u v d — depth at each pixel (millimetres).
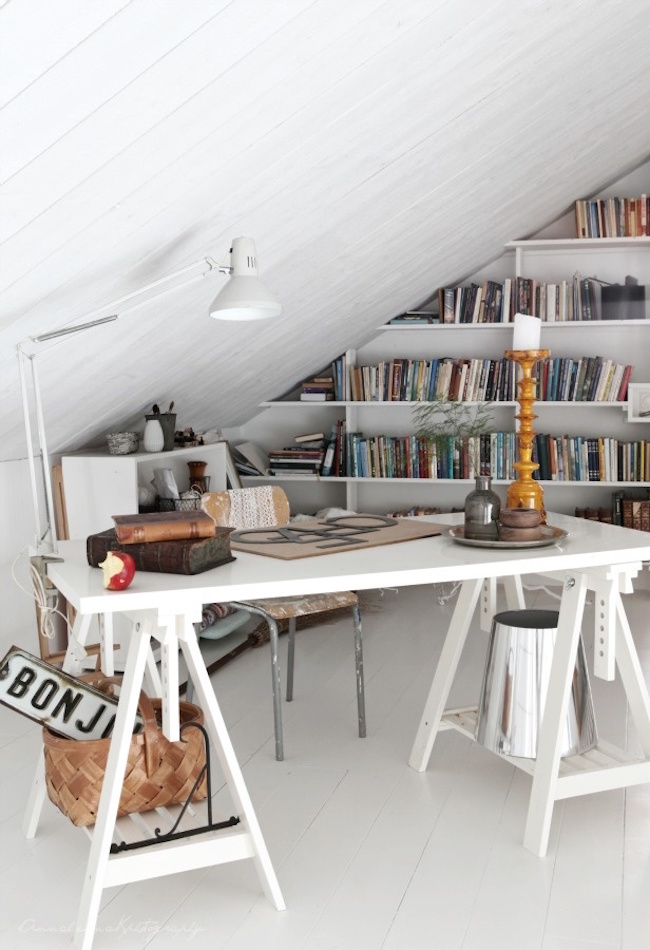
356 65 2135
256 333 3801
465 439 5223
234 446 5488
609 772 2357
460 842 2344
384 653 3969
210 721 2020
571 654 2301
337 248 3354
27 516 3527
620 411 5289
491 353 5387
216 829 2064
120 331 2834
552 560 2215
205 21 1646
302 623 4359
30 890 2150
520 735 2480
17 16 1396
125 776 2100
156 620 1932
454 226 4047
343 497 5652
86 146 1783
